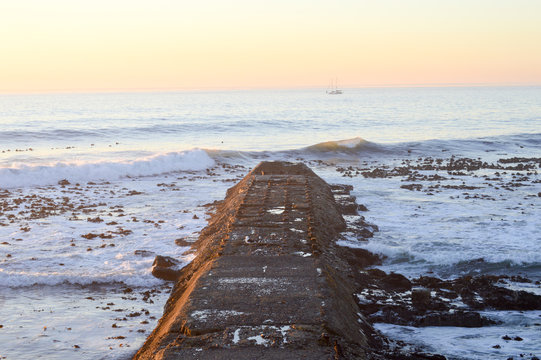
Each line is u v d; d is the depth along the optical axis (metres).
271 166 36.97
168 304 16.09
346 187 35.25
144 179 39.59
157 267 18.86
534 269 20.03
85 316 15.58
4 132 61.16
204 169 44.44
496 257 20.81
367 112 124.31
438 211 29.23
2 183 34.91
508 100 196.12
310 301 13.20
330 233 21.75
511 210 29.52
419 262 20.70
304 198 25.78
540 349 13.25
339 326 12.14
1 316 15.41
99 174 38.91
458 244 22.56
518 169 45.09
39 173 36.72
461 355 12.75
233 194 30.17
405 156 54.59
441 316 14.91
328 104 174.00
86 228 25.11
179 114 112.88
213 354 10.62
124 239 23.30
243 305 12.96
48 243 22.55
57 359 12.95
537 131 78.81
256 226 20.75
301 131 77.38
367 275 18.41
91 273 18.83
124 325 15.01
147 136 66.38
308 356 10.60
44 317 15.45
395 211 29.19
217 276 14.99
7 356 13.00
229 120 93.12
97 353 13.33
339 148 55.66
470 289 17.58
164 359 10.46
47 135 62.06
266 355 10.59
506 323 15.08
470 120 99.56
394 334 14.05
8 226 25.11
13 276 18.27
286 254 17.19
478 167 46.12
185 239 22.89
